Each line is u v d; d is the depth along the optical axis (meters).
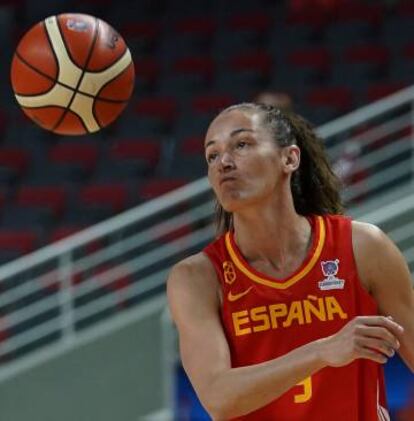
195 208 24.48
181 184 27.59
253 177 7.13
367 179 23.11
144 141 30.14
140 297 22.59
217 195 7.31
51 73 8.94
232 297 7.24
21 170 30.17
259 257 7.35
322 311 7.16
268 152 7.21
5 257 26.25
